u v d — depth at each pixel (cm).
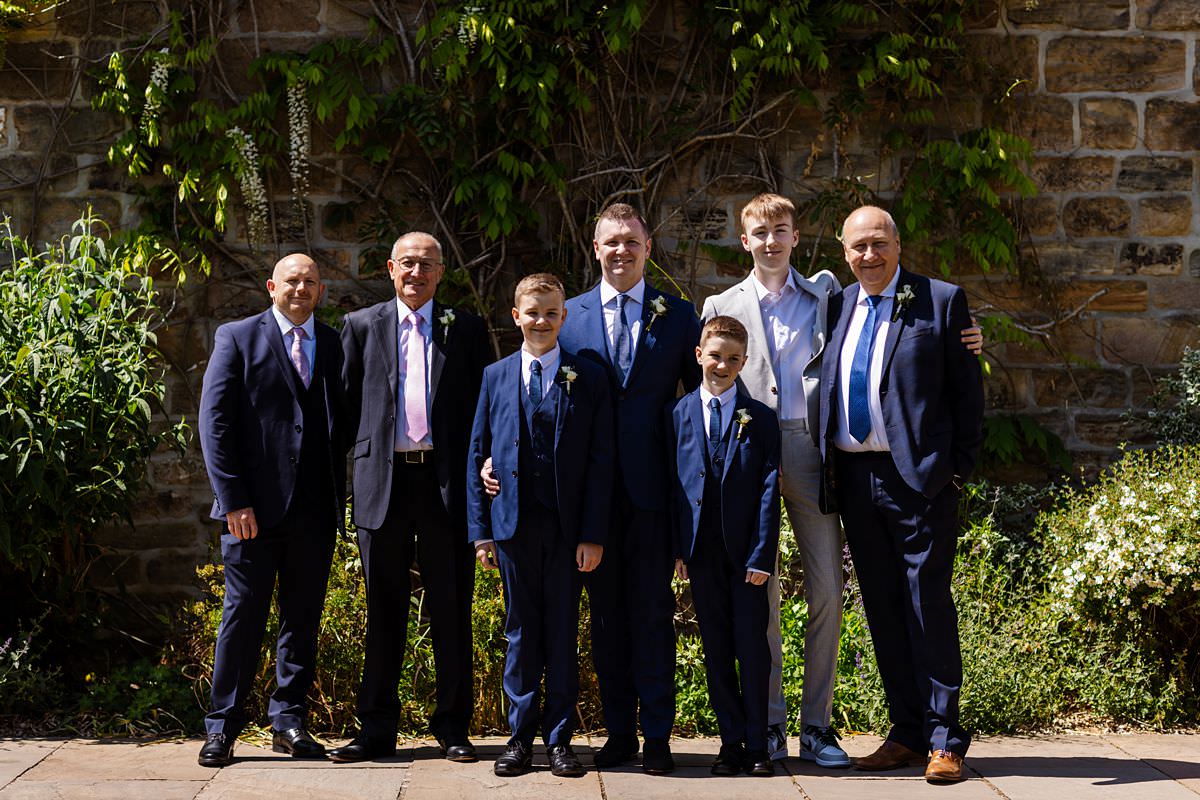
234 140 526
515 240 551
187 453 543
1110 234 550
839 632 398
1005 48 548
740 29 540
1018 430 543
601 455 365
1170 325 548
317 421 386
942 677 360
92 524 475
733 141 550
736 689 370
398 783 350
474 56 535
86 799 334
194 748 395
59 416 446
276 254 546
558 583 365
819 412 377
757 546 360
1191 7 545
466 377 385
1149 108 548
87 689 458
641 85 548
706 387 368
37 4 540
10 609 481
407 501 374
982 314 550
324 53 534
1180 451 509
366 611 421
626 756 375
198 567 541
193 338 545
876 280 369
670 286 548
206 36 545
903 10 543
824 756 373
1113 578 439
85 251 486
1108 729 430
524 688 367
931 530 360
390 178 548
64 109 543
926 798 338
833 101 546
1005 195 550
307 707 401
